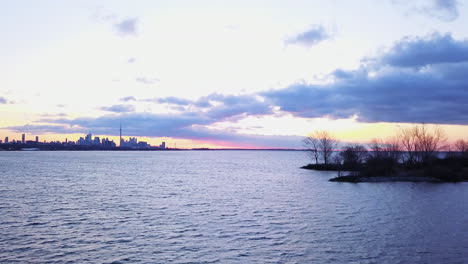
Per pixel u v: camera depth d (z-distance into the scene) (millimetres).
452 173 102750
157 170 148000
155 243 36781
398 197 69312
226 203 62125
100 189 80625
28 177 106875
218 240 37969
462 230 42375
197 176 119812
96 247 35406
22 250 34344
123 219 48031
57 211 53344
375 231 41938
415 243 37000
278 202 63344
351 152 145000
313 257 32719
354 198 68188
